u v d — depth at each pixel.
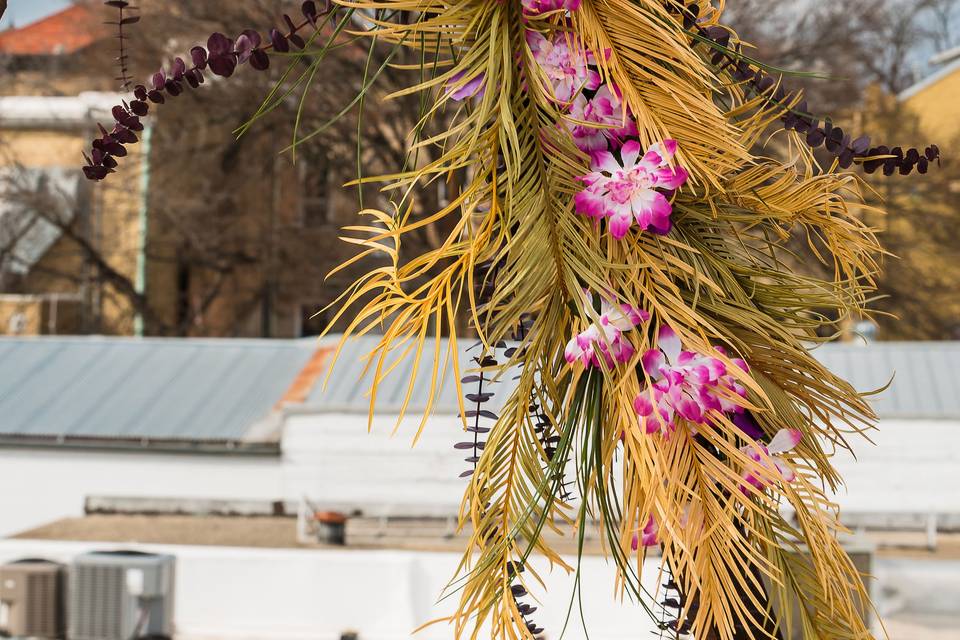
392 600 7.26
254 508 10.06
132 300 24.97
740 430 1.10
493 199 1.06
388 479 9.45
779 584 1.08
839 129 1.23
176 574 7.36
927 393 9.66
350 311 22.61
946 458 9.04
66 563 7.00
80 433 10.38
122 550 7.07
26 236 24.83
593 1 1.13
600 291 1.11
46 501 10.33
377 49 17.39
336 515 8.73
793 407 1.20
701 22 1.26
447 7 1.08
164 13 19.09
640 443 1.09
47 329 24.69
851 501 9.16
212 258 24.30
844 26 20.86
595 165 1.12
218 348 11.69
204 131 22.38
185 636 7.06
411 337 1.05
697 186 1.20
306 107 18.83
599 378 1.15
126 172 23.14
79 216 24.45
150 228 25.52
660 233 1.14
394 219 1.04
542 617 6.73
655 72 1.13
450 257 1.15
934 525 8.64
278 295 24.77
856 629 1.14
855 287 1.25
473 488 1.13
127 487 10.28
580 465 1.14
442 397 9.53
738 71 1.24
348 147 19.81
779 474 1.09
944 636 6.45
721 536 1.10
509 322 1.11
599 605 6.68
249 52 1.08
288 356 11.45
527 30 1.12
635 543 1.13
